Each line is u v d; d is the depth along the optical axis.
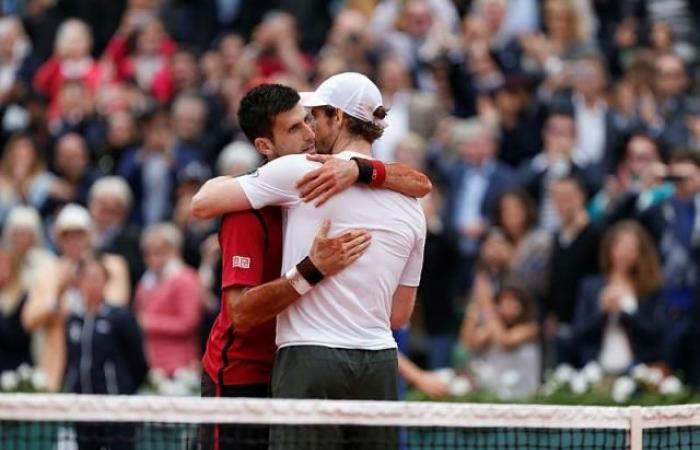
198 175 45.69
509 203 40.50
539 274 39.31
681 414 20.08
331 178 19.28
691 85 52.78
